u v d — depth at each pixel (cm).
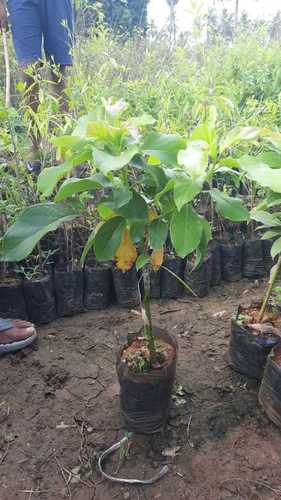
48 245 258
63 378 193
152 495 141
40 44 300
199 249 131
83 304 253
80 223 254
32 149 254
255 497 140
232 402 179
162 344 169
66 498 141
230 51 504
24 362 204
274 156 134
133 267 248
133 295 255
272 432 164
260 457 154
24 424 169
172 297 266
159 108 310
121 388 157
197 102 279
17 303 231
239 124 258
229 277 289
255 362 184
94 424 169
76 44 329
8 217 225
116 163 98
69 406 178
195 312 250
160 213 131
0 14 266
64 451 158
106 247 123
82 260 137
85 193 216
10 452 157
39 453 157
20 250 115
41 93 229
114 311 254
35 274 238
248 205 284
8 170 271
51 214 123
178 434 164
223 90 331
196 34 356
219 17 755
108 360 207
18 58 299
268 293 181
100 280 247
